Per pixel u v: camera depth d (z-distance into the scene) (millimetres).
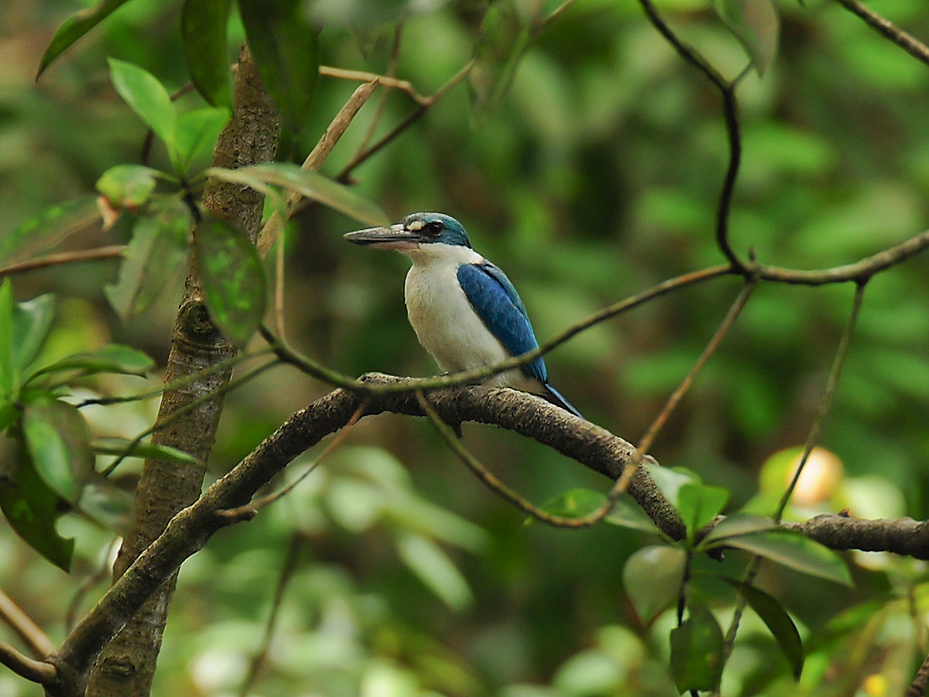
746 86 11070
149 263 3035
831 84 12188
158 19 10820
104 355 3457
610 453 4316
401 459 12836
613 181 12164
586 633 12469
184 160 3145
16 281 11555
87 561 9742
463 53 10695
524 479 11992
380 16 3100
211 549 10344
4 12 11844
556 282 11602
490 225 12164
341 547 12297
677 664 3369
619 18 11383
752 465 13023
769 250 10961
